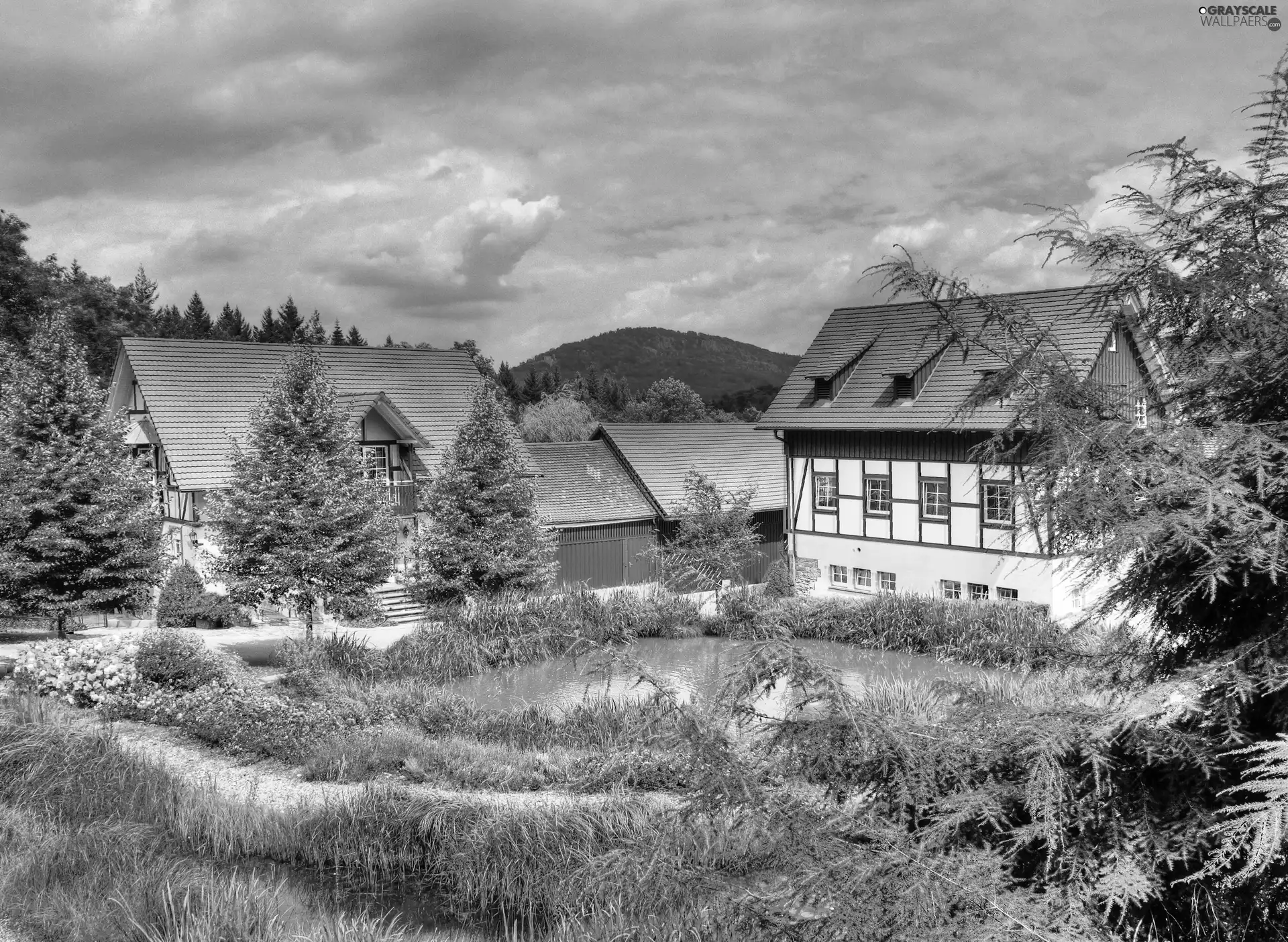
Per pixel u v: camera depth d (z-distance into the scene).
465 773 13.70
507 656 23.09
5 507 21.30
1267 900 4.16
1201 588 4.65
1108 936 4.07
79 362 22.67
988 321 5.01
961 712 5.04
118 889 9.05
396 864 11.10
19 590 21.66
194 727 15.74
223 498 23.34
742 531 27.62
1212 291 4.76
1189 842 4.23
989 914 4.01
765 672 4.73
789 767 4.66
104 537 22.34
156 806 12.02
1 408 22.53
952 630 22.80
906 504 28.48
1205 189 4.80
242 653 23.66
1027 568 25.69
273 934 8.59
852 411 29.69
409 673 22.02
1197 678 4.37
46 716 15.07
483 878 10.29
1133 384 5.15
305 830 11.53
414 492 32.41
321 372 23.91
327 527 22.72
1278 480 4.22
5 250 43.81
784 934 4.24
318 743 14.89
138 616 25.88
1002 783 4.56
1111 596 5.07
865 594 29.78
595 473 36.56
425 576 25.92
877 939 3.97
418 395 35.75
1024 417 4.88
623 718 16.16
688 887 4.64
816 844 4.30
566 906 9.12
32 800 11.73
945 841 4.41
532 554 26.34
